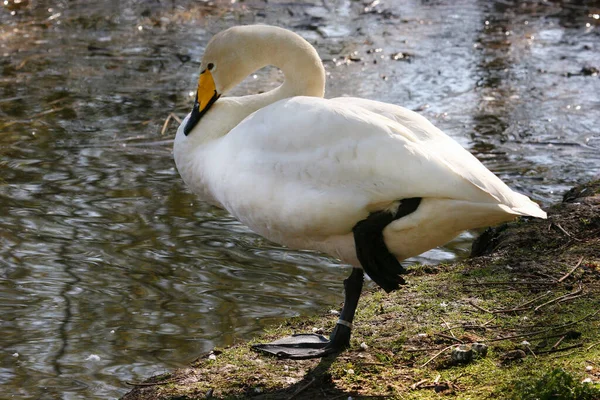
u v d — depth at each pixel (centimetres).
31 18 2358
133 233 1248
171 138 1622
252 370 851
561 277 977
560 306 909
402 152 760
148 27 2314
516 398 725
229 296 1072
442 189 742
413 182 748
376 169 761
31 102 1786
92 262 1157
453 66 2045
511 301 941
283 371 845
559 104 1812
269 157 804
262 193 806
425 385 784
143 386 838
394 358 844
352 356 855
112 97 1830
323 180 779
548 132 1672
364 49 2161
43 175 1439
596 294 930
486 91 1886
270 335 941
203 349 945
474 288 986
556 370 717
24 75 1941
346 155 773
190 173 912
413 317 929
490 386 764
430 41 2225
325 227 791
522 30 2314
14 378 888
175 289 1090
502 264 1038
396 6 2548
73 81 1916
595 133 1667
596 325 859
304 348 883
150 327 995
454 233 789
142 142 1598
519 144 1614
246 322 1005
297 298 1067
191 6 2498
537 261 1029
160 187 1410
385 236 783
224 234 1256
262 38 925
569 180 1452
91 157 1522
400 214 767
